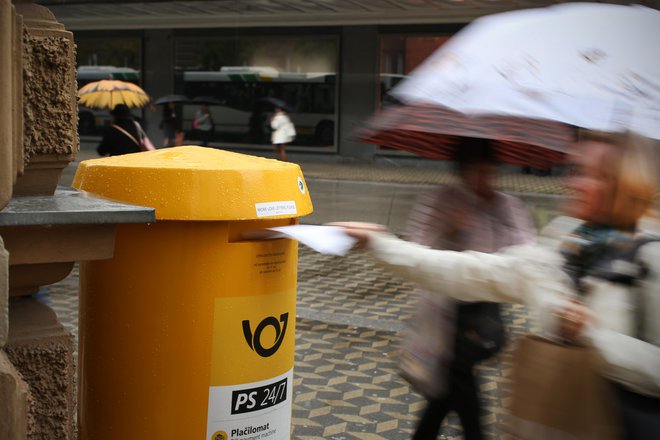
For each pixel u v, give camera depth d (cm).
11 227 182
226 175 222
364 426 411
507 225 317
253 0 2020
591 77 243
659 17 260
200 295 223
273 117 2217
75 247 190
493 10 1997
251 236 229
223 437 229
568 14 262
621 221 203
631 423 188
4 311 159
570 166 252
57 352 206
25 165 200
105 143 1023
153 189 219
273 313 235
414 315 306
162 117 2550
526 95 242
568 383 185
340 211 1267
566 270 206
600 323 193
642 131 214
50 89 202
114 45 2572
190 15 2350
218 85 2500
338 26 2336
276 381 239
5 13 166
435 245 313
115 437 230
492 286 218
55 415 206
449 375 297
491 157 317
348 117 2362
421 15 2152
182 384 225
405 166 2270
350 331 591
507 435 194
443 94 257
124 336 227
